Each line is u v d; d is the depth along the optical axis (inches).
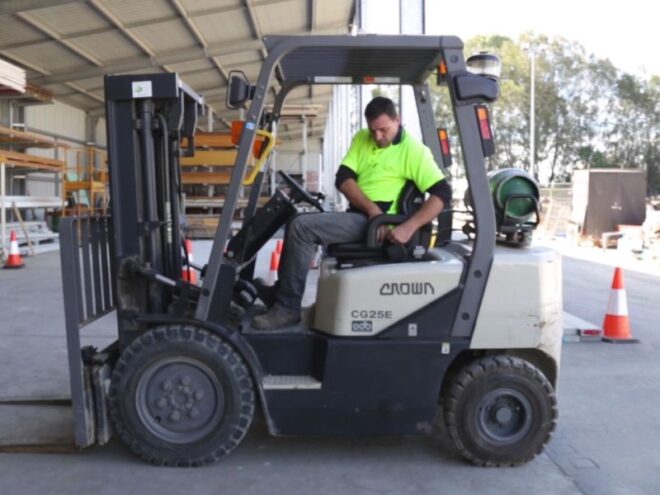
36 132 816.9
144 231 153.7
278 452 158.4
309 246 155.3
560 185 1366.9
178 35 660.7
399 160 156.2
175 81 148.7
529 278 148.0
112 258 167.0
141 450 147.3
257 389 147.9
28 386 207.3
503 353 154.7
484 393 147.7
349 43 143.7
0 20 545.6
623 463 154.2
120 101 151.1
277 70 168.7
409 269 147.3
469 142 144.7
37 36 597.0
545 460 155.3
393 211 157.9
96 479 142.9
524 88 1946.4
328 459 154.8
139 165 154.6
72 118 932.0
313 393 147.5
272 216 162.9
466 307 147.6
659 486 142.3
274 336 151.6
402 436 168.2
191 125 168.1
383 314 147.2
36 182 789.2
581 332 274.4
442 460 154.9
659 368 235.5
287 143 1370.6
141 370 144.6
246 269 176.2
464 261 151.4
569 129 2031.3
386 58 156.6
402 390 148.2
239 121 151.3
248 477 144.8
